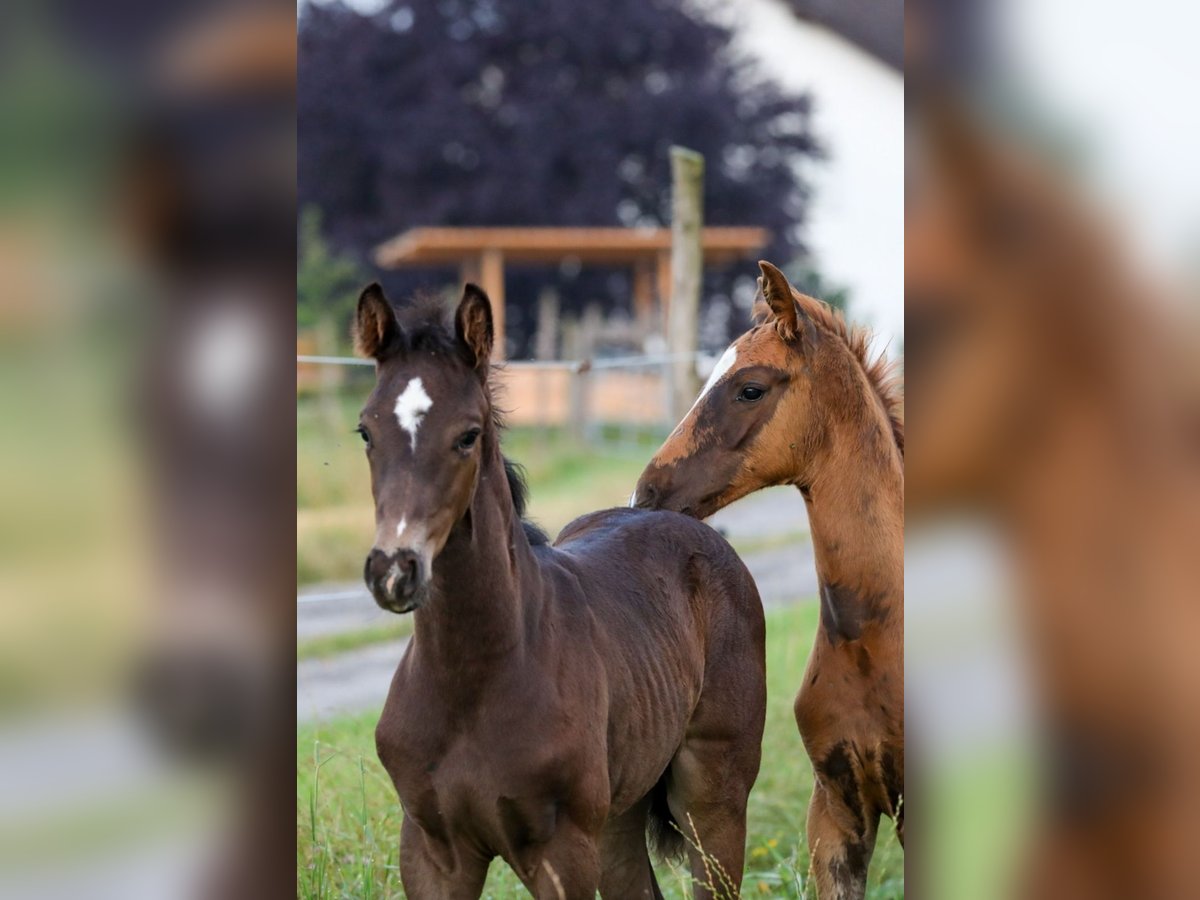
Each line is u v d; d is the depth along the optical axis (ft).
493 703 18.79
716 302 159.84
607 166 157.79
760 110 162.20
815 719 21.81
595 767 19.57
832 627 21.67
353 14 165.58
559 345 141.49
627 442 88.22
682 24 165.27
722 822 24.40
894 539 21.30
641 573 23.36
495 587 18.62
